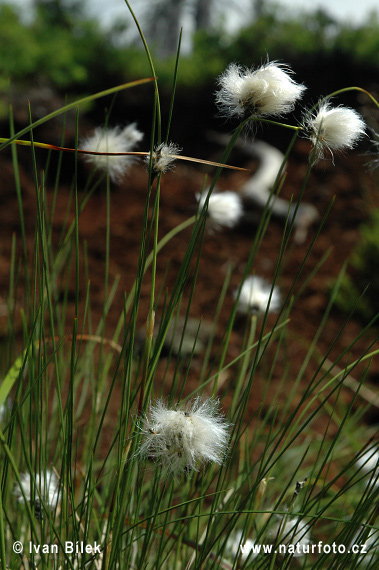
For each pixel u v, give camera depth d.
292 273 2.45
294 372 1.64
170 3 6.64
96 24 4.48
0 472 0.58
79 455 0.80
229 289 2.27
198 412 0.50
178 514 0.65
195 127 3.90
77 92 3.92
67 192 2.96
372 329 1.94
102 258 2.42
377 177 2.96
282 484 0.86
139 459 0.52
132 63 4.02
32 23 4.38
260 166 3.28
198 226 0.52
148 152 0.51
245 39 4.03
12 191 2.85
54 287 0.68
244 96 0.51
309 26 4.17
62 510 0.54
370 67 3.66
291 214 2.81
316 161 0.52
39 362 0.54
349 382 1.20
